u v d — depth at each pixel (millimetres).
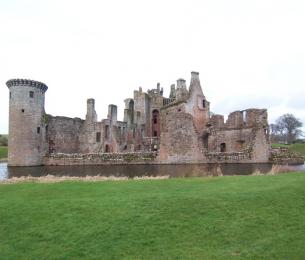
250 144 39969
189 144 40844
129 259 10383
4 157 74125
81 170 43625
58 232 12320
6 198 16672
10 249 11328
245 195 15719
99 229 12344
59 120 60844
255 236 11969
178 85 63094
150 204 14531
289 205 14719
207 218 13266
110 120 64062
